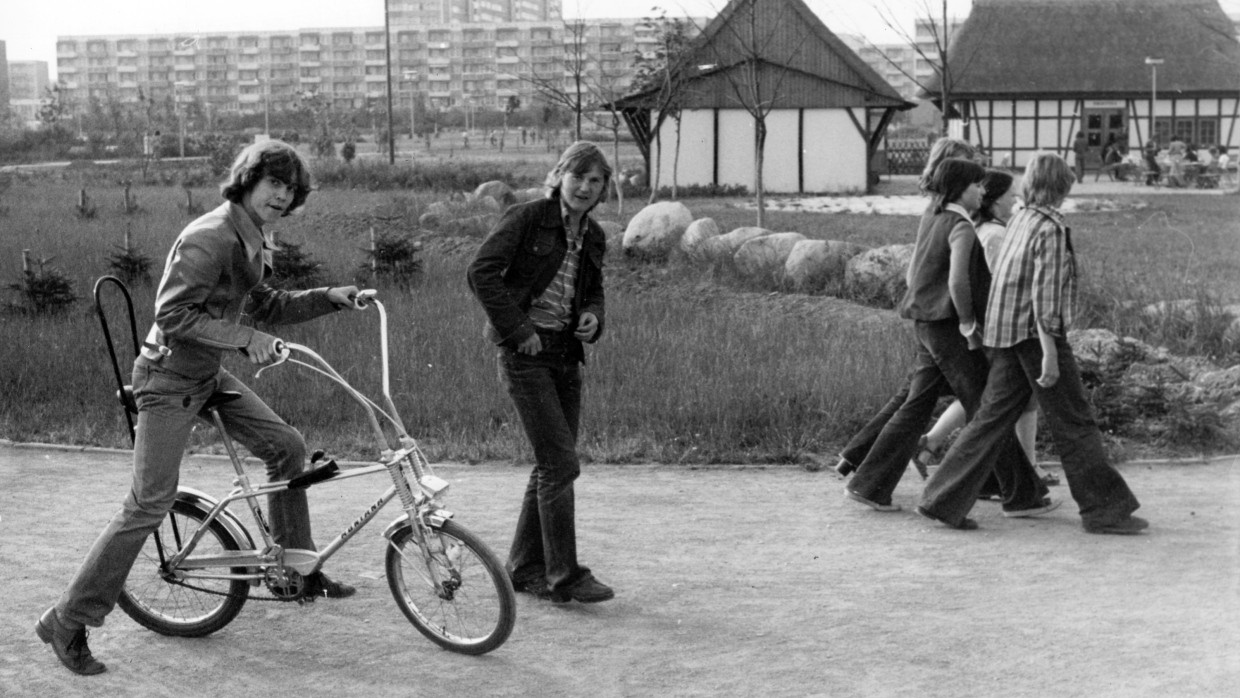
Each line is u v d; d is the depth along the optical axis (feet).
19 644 16.44
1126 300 40.24
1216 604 17.24
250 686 15.21
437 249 63.46
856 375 30.25
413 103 282.15
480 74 379.76
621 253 57.26
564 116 241.96
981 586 18.49
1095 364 29.43
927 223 22.03
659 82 120.57
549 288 17.67
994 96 158.71
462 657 16.06
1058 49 160.66
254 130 235.20
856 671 15.33
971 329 21.43
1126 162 149.07
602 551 20.47
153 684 15.28
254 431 16.46
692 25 122.72
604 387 30.19
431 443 27.73
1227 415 27.99
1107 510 21.07
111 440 28.30
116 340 36.35
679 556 20.18
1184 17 161.89
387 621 17.31
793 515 22.57
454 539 15.90
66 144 189.88
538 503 18.12
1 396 30.96
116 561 15.46
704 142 133.90
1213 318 36.11
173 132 197.16
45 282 42.42
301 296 16.56
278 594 16.55
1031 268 20.74
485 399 29.81
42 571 19.25
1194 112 158.40
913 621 17.03
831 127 133.80
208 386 15.97
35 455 27.22
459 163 142.00
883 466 22.67
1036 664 15.37
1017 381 21.21
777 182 134.21
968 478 21.39
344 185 122.21
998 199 23.57
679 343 34.73
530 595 18.33
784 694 14.70
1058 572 19.06
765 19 132.26
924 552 20.27
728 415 28.27
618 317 38.93
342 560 19.85
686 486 24.68
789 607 17.70
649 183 133.80
